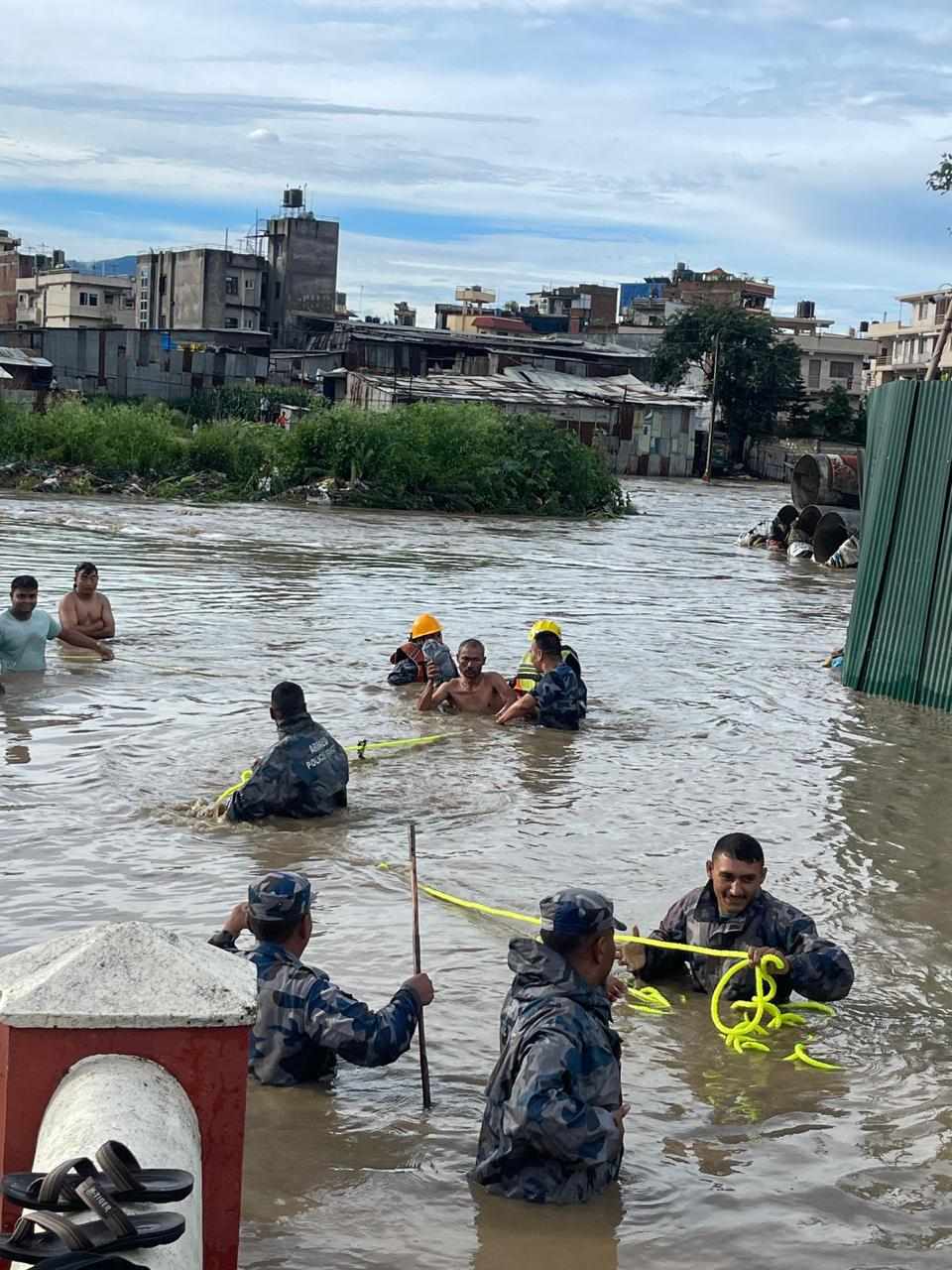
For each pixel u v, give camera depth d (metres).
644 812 9.62
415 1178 4.82
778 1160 5.04
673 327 81.69
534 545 31.05
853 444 85.19
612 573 25.72
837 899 7.95
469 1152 5.02
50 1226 2.71
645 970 6.69
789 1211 4.70
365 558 25.50
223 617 17.11
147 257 96.62
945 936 7.44
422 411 41.78
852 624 15.12
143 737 10.88
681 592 23.33
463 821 9.20
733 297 106.75
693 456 75.06
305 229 91.56
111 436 40.16
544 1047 4.71
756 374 80.44
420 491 40.50
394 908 7.45
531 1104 4.64
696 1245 4.48
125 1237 2.72
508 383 68.06
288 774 8.96
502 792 9.97
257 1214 4.57
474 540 31.20
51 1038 3.24
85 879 7.62
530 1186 4.71
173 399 66.31
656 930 6.82
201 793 9.48
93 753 10.33
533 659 12.61
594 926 4.82
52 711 11.63
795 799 10.15
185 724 11.38
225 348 67.19
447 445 40.50
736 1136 5.21
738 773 10.86
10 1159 3.25
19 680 12.84
